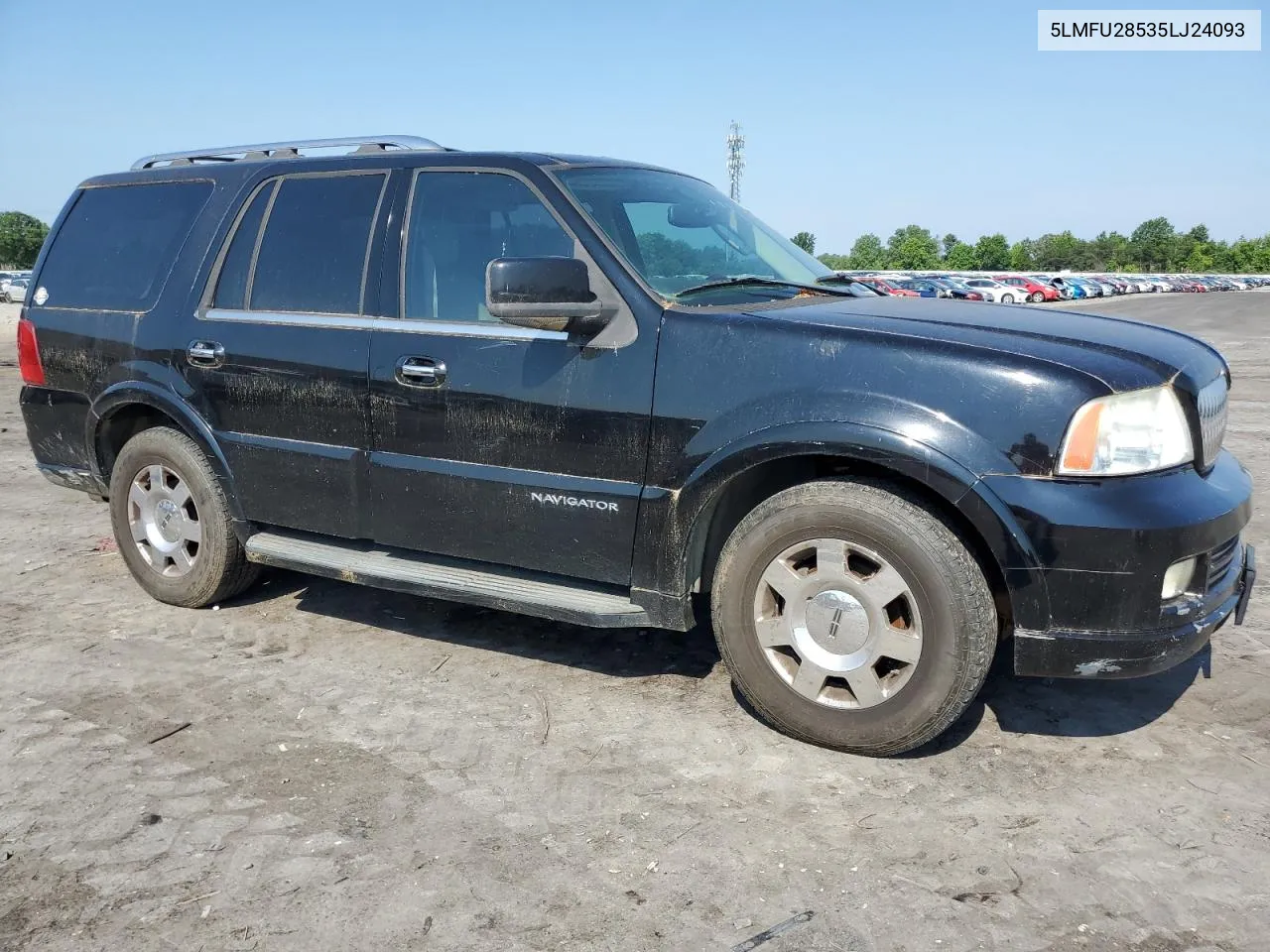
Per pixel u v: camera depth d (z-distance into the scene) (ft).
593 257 11.39
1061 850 8.79
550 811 9.50
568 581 12.07
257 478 13.92
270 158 14.65
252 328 13.70
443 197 12.61
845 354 9.99
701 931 7.79
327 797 9.81
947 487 9.43
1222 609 10.13
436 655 13.41
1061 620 9.42
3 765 10.51
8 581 16.67
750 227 14.06
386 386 12.50
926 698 9.84
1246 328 82.64
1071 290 196.24
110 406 15.25
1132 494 9.28
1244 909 7.98
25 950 7.70
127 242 15.56
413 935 7.80
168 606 15.40
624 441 11.03
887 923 7.84
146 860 8.81
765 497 11.48
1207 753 10.50
